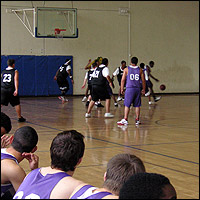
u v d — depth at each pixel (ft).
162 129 42.73
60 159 9.87
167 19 106.93
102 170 24.35
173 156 28.81
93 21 100.27
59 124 45.85
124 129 42.39
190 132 40.70
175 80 108.78
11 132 39.40
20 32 93.50
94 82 52.21
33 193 9.07
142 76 45.78
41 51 95.66
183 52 109.09
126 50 103.71
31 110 62.49
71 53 98.58
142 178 6.40
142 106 71.31
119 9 102.27
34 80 94.02
